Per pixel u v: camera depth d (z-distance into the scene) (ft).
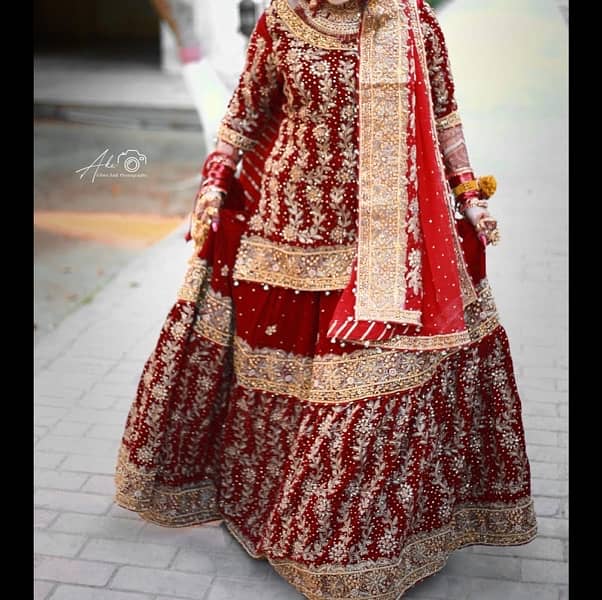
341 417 8.20
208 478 9.54
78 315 16.21
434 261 8.14
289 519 8.43
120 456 9.39
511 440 8.89
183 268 18.78
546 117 25.88
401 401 8.19
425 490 8.55
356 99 8.06
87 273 18.78
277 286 8.59
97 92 37.37
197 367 9.07
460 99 26.89
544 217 20.31
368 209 8.12
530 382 13.26
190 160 29.32
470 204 8.65
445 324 8.17
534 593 8.91
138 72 42.04
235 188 9.04
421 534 8.65
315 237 8.37
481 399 8.85
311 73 7.98
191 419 9.21
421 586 8.99
